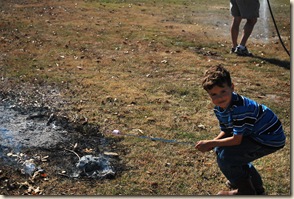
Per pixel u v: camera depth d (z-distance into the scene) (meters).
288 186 4.56
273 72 8.27
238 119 3.80
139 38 10.23
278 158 5.09
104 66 8.15
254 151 3.99
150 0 16.11
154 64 8.38
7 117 5.97
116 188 4.45
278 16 13.40
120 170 4.75
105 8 13.95
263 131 3.92
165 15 13.29
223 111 3.90
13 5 13.59
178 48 9.60
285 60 9.10
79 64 8.21
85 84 7.16
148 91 6.97
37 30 10.55
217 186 4.54
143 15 13.09
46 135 5.48
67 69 7.90
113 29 10.98
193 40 10.30
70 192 4.37
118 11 13.54
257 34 11.33
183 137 5.52
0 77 7.38
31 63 8.15
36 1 14.49
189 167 4.86
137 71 7.94
